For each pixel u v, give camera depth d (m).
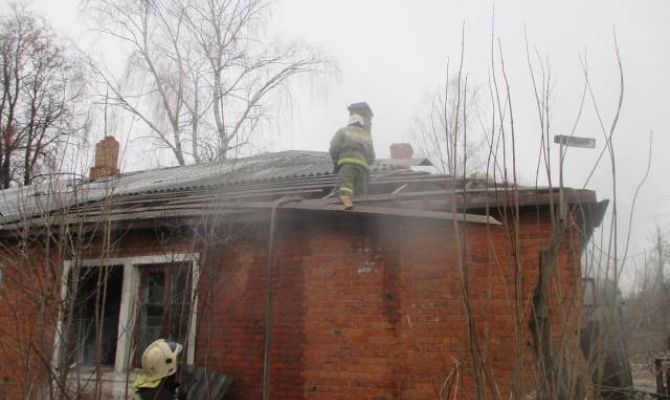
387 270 5.86
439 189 7.02
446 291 5.52
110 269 5.54
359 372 5.71
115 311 7.20
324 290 6.08
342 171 6.26
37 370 4.65
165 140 17.73
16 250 5.44
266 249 6.49
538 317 2.65
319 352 5.92
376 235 6.02
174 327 6.20
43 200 5.73
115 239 6.83
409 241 5.84
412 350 5.54
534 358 2.63
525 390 2.67
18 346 5.13
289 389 5.95
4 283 5.29
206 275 5.86
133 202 7.70
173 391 4.41
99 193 8.43
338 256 6.12
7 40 21.47
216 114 19.34
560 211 2.69
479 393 2.62
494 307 5.19
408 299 5.69
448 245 5.62
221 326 6.39
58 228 5.16
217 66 19.75
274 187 7.48
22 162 16.75
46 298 4.69
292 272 6.28
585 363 2.51
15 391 6.28
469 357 4.95
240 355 6.27
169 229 6.70
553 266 2.64
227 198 6.33
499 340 5.09
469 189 5.31
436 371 5.38
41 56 20.97
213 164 9.83
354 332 5.84
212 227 5.83
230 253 6.60
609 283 2.51
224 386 5.94
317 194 6.92
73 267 4.97
